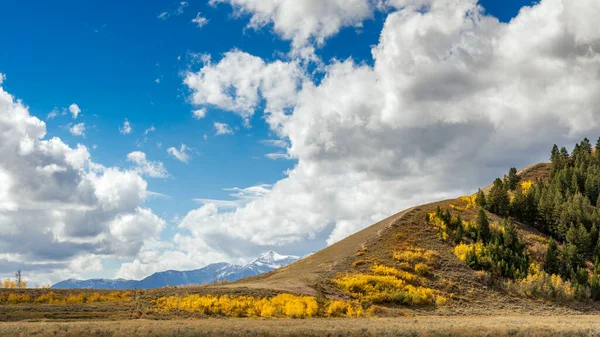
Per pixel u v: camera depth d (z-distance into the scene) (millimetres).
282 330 46625
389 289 87000
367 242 115688
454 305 85500
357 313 72938
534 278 97938
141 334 41812
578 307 90938
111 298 71375
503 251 107438
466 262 104438
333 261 108000
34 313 59375
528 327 53031
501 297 92375
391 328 51062
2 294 68875
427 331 48531
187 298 70312
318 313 70750
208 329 45750
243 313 66250
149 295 73688
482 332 48188
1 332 42125
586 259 112625
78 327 45781
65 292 73562
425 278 96375
